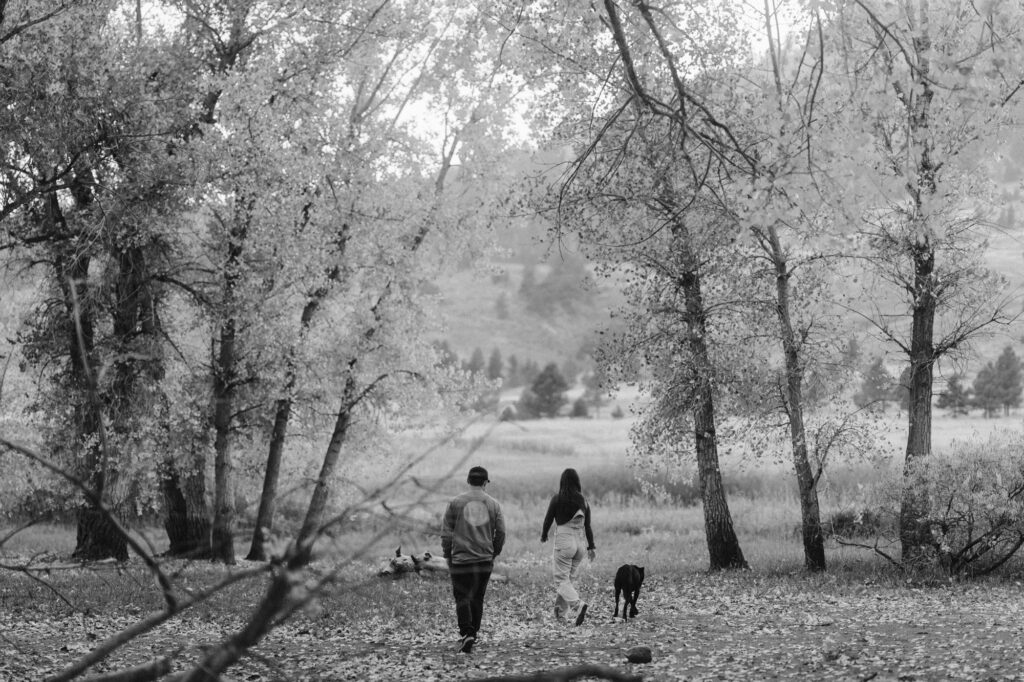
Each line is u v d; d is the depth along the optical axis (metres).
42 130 16.59
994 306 19.30
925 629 12.28
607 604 16.06
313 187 23.48
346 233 24.81
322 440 28.73
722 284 20.47
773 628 12.84
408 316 26.53
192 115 19.52
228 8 21.81
